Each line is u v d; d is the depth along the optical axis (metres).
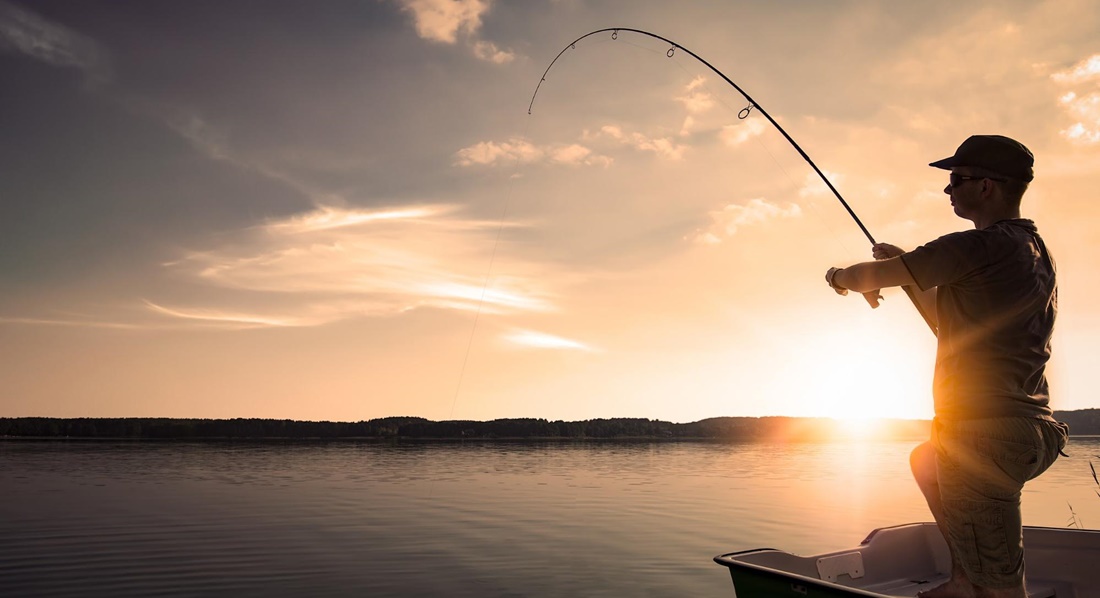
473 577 7.34
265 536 9.80
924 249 2.27
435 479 19.58
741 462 28.70
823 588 2.86
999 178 2.36
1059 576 3.47
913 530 3.96
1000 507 2.24
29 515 11.71
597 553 8.65
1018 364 2.22
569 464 26.91
